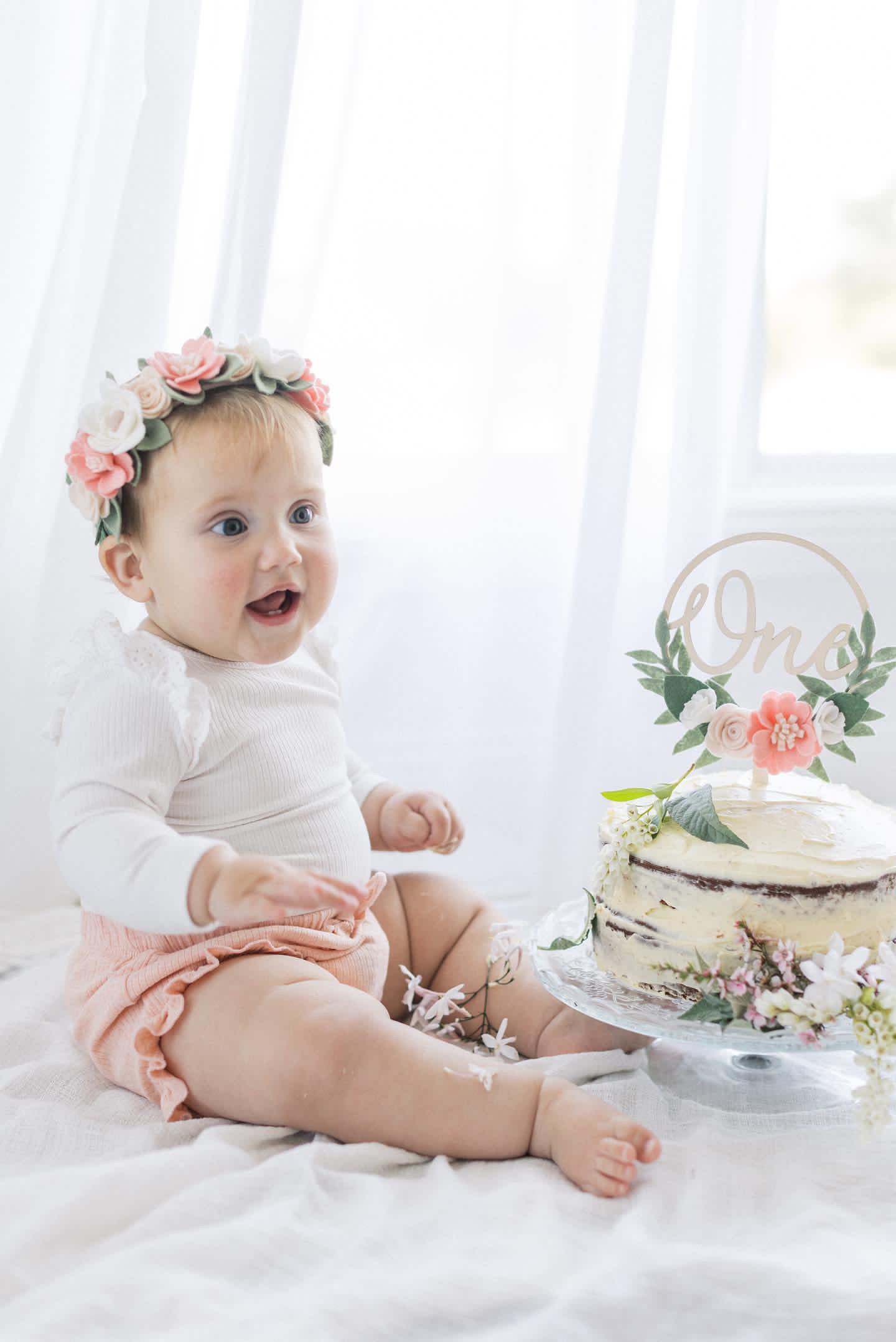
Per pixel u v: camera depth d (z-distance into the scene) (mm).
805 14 2199
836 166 2260
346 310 1938
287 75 1665
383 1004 1486
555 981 1317
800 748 1273
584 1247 995
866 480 2328
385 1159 1132
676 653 1336
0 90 1716
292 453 1329
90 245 1729
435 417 1973
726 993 1184
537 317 1954
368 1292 892
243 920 1106
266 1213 1006
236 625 1322
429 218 1933
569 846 1835
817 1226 1021
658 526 1958
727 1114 1233
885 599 2268
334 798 1415
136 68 1693
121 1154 1157
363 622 1996
